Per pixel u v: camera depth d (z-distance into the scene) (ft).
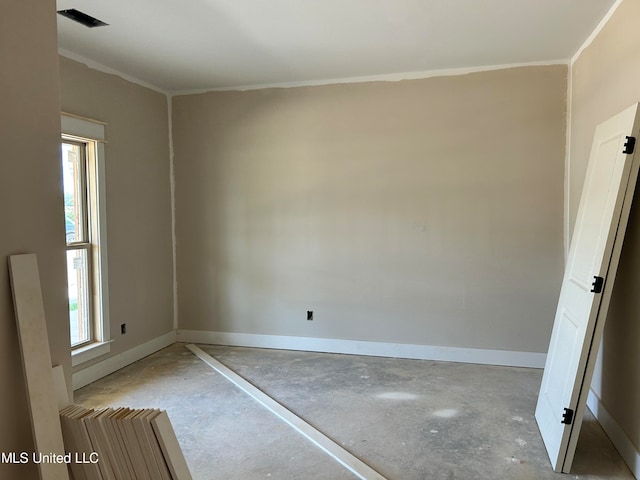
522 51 11.34
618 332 8.19
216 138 14.75
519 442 8.45
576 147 11.34
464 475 7.43
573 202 11.55
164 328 14.89
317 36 10.17
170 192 15.17
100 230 11.98
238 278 14.90
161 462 5.52
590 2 8.49
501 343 12.84
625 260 7.94
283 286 14.53
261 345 14.82
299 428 8.99
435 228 13.16
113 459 5.60
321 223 14.08
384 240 13.60
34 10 5.57
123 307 12.91
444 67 12.61
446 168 12.98
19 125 5.39
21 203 5.41
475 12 8.94
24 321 5.29
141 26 9.52
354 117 13.58
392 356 13.70
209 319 15.25
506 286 12.73
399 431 8.95
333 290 14.11
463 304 13.07
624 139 7.22
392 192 13.44
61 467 5.41
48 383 5.47
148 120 13.98
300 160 14.12
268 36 10.12
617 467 7.60
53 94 5.84
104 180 12.10
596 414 9.27
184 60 11.77
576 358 7.50
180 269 15.31
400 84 13.15
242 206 14.71
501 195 12.63
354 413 9.79
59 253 5.95
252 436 8.83
